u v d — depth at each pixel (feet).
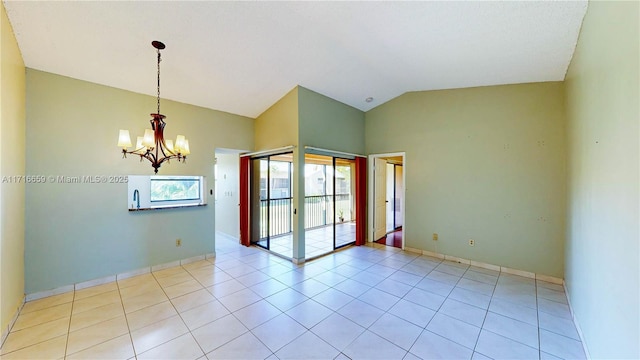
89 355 6.32
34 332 7.27
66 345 6.70
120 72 10.18
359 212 16.69
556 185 10.81
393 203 22.11
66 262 9.89
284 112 13.67
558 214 10.77
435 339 6.94
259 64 10.79
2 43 6.88
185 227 13.15
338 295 9.59
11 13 7.09
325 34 8.96
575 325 7.56
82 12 7.31
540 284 10.60
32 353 6.39
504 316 8.10
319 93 13.99
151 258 12.03
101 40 8.42
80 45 8.55
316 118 13.83
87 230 10.37
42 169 9.39
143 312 8.36
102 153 10.71
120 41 8.55
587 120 6.51
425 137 14.51
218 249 15.89
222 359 6.17
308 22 8.34
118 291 9.94
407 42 9.18
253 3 7.48
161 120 8.91
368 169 17.26
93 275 10.48
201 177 13.87
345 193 25.14
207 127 13.94
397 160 22.24
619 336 4.47
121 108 11.18
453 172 13.53
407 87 13.99
